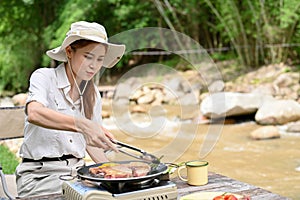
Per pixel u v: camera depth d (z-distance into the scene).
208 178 1.88
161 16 9.33
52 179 2.01
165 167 1.60
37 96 1.86
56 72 2.02
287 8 7.57
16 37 9.12
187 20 9.20
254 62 8.19
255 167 4.04
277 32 7.92
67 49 1.87
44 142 2.06
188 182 1.80
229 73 7.99
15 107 2.53
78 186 1.57
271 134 5.05
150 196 1.50
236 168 4.03
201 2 8.66
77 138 2.08
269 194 1.66
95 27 1.81
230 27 8.35
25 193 2.03
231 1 8.08
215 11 8.28
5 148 4.34
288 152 4.47
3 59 8.99
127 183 1.50
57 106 1.99
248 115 6.04
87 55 1.78
